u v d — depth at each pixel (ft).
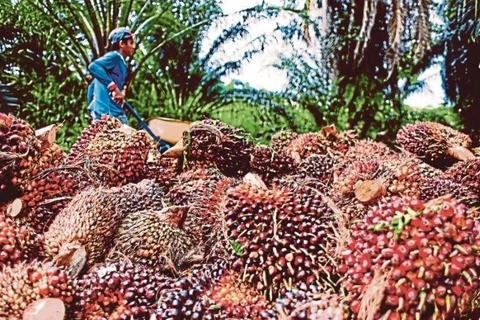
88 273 4.64
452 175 7.63
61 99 37.32
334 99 40.42
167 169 6.83
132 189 5.70
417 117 40.01
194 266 4.80
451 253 3.30
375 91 38.50
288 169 7.30
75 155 6.60
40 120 37.09
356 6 36.04
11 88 34.68
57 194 5.71
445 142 9.39
